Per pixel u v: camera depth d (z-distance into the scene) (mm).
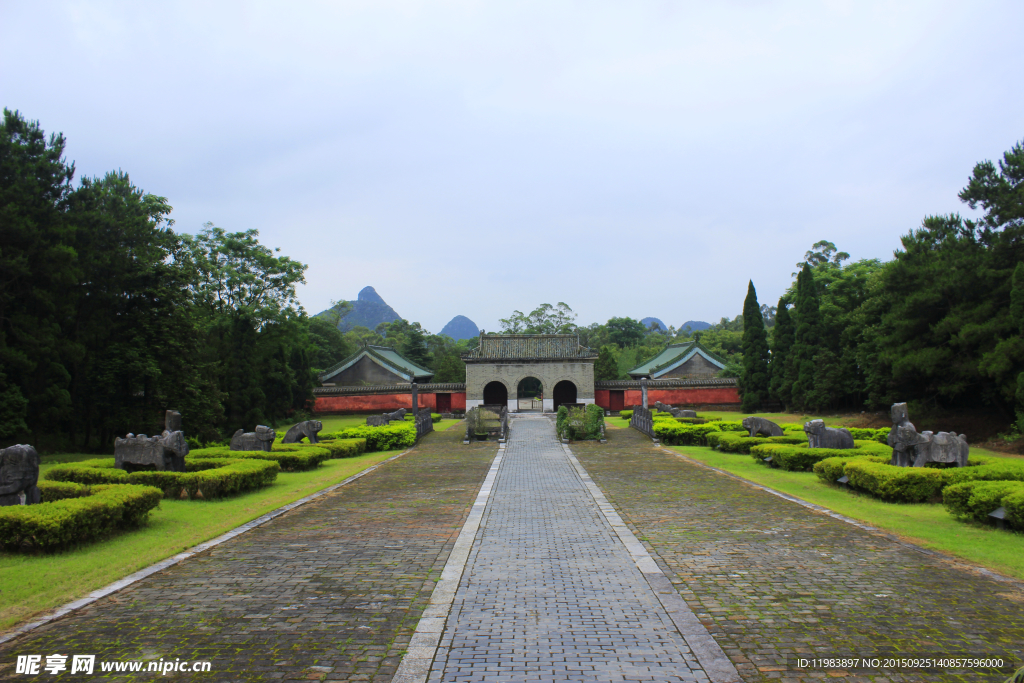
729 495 11445
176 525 9070
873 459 12094
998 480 9469
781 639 4984
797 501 10703
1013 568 6613
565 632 5188
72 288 22438
